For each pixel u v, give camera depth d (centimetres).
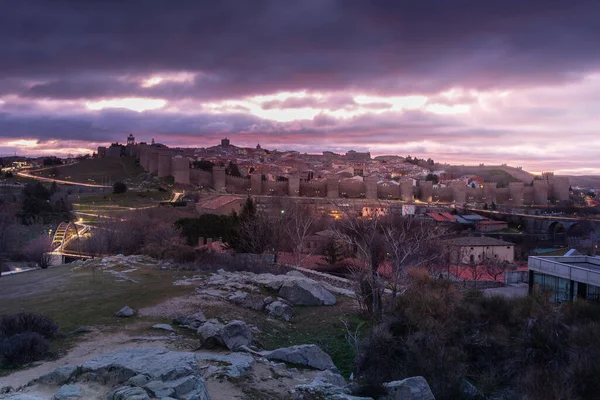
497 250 6234
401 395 1098
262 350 1446
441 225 4166
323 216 7462
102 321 1562
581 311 1628
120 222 6669
